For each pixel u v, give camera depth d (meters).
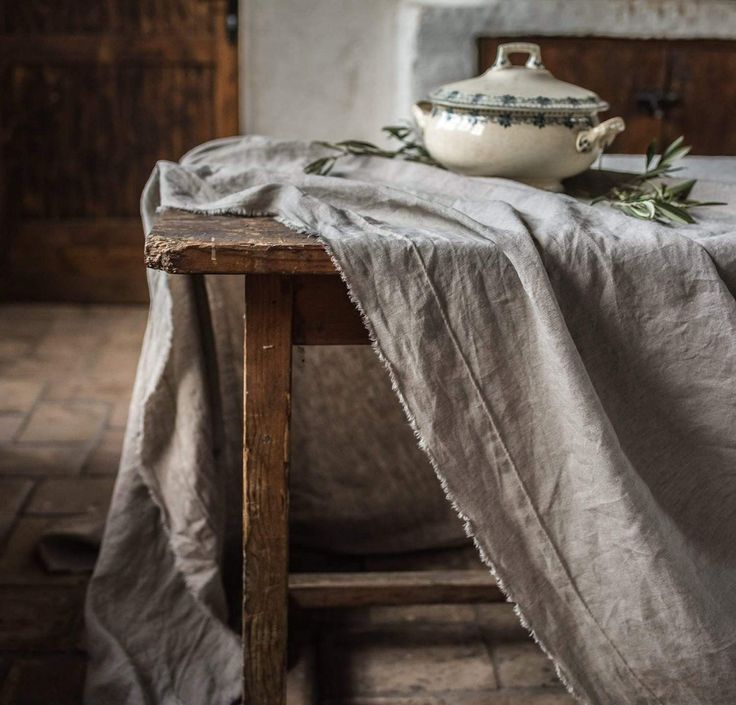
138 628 1.81
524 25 2.94
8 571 2.14
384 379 2.18
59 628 1.95
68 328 3.77
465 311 1.33
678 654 1.38
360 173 1.82
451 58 2.98
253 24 3.61
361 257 1.30
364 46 3.63
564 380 1.30
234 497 2.13
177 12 3.77
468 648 1.93
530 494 1.38
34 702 1.74
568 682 1.44
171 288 1.68
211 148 1.94
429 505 2.25
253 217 1.48
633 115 3.00
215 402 1.83
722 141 3.02
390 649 1.92
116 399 3.11
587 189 1.78
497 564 1.40
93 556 2.19
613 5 2.91
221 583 1.82
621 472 1.32
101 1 3.75
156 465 1.74
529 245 1.32
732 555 1.47
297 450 2.20
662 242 1.37
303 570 2.20
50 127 3.86
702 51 2.95
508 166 1.66
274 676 1.58
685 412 1.41
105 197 3.96
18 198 3.93
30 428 2.87
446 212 1.41
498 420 1.36
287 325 1.40
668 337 1.37
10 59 3.77
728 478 1.44
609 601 1.39
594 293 1.36
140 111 3.87
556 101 1.64
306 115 3.71
